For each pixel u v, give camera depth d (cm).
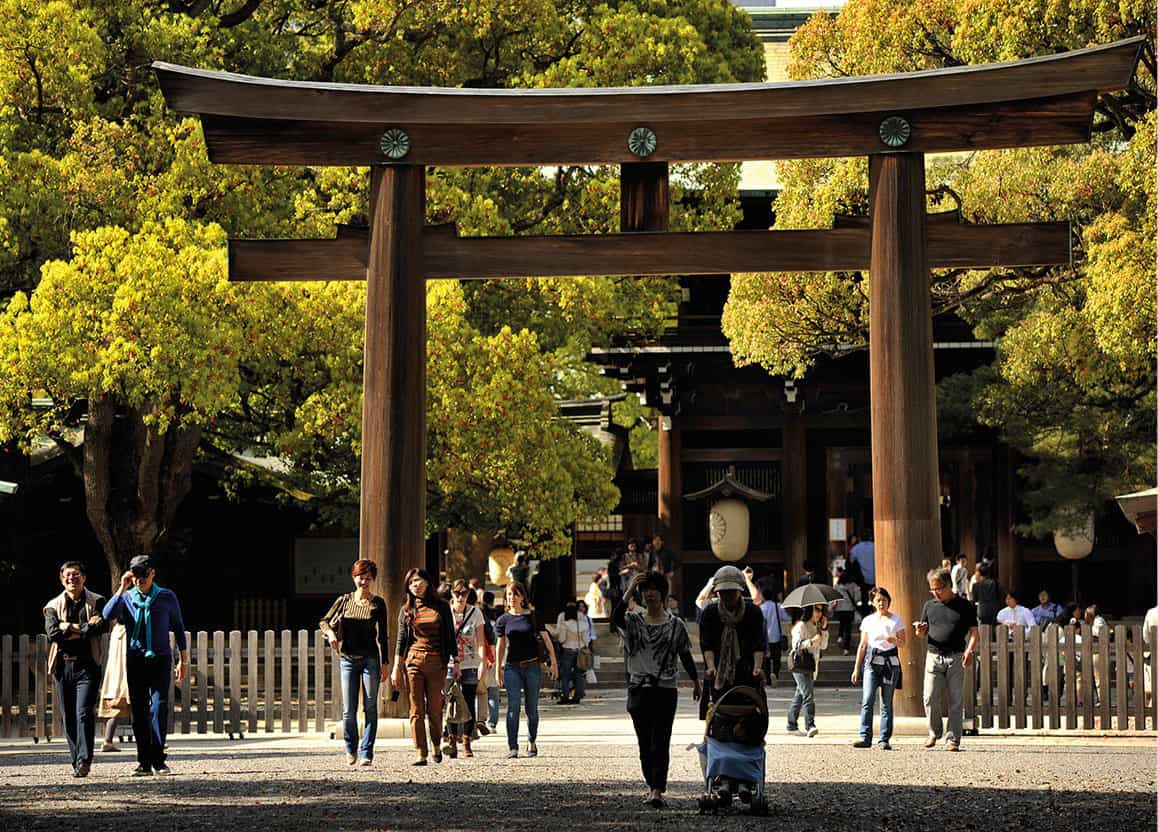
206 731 1839
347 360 2441
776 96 1775
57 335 2159
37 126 2470
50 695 1844
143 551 2539
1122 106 2419
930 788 1239
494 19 2786
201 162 2392
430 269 1831
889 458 1752
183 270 2200
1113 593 3691
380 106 1805
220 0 2828
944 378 3481
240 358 2319
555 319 2931
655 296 2975
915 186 1772
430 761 1484
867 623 1622
